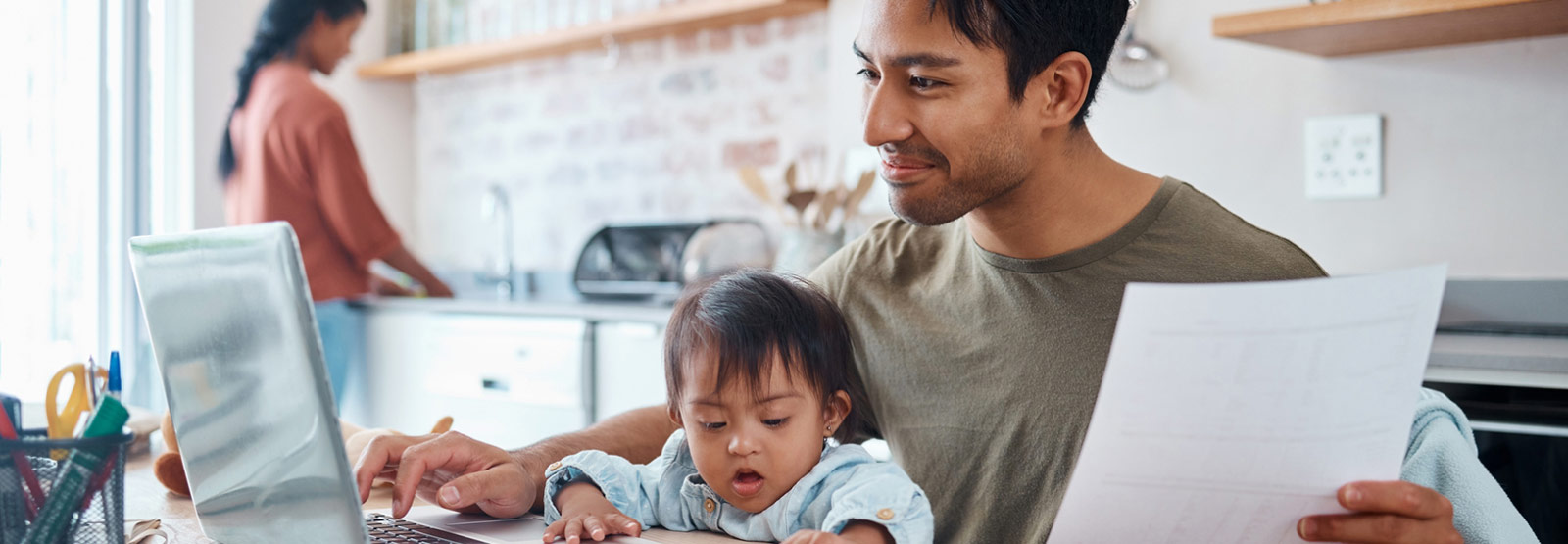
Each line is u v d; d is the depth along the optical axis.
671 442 1.08
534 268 4.07
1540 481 1.68
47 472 0.79
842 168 2.90
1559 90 2.00
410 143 4.47
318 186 3.23
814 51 3.24
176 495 1.16
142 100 3.69
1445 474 0.98
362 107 4.31
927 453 1.16
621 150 3.78
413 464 0.99
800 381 0.98
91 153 3.56
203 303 0.80
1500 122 2.05
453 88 4.32
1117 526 0.81
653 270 3.19
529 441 3.11
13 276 3.38
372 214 3.33
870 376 1.22
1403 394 0.74
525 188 4.09
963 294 1.16
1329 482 0.78
